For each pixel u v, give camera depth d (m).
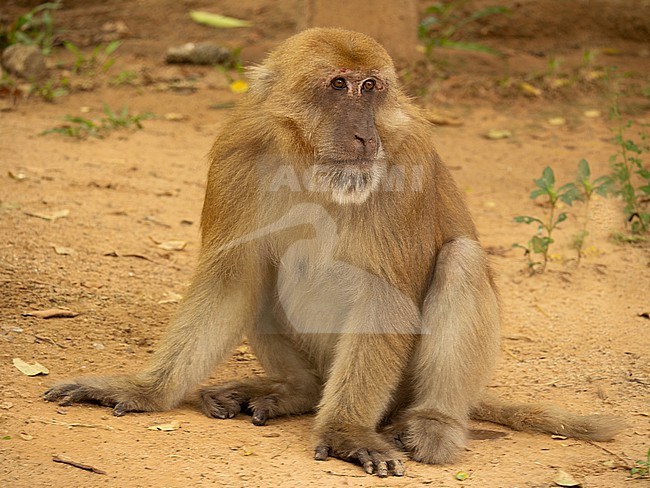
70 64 27.23
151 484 8.61
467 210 11.55
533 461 9.87
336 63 9.98
